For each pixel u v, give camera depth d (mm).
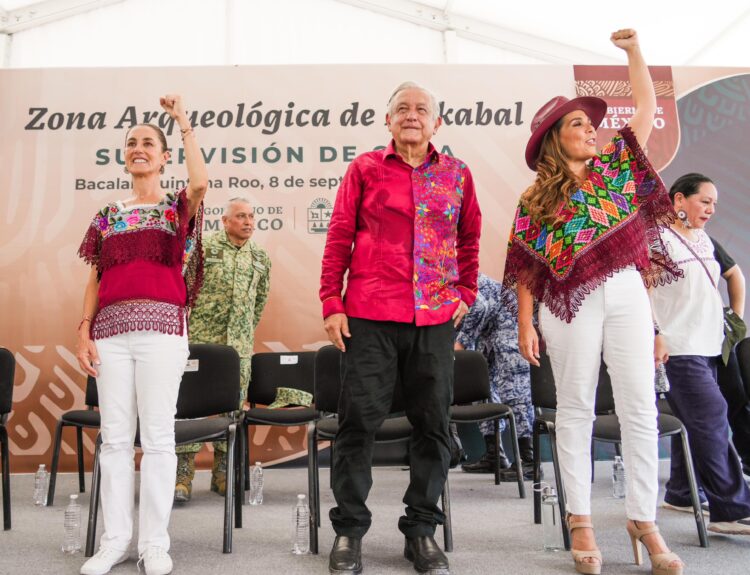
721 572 1881
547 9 5625
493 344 3908
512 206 4371
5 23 5711
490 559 2055
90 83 4375
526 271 2074
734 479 2318
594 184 2014
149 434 1971
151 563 1896
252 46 5914
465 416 3039
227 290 3480
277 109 4414
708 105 4531
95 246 2070
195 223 2127
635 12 5453
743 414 2783
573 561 2002
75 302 4148
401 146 2037
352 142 4410
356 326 1943
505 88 4496
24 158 4262
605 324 1937
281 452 4090
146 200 2113
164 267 2041
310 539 2176
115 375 1988
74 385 4070
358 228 2051
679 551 2117
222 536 2410
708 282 2508
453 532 2420
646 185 2016
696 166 4453
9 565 2059
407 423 2400
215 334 3457
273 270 4250
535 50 6070
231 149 4352
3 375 2676
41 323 4105
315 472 2291
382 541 2283
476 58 6027
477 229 2156
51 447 4012
